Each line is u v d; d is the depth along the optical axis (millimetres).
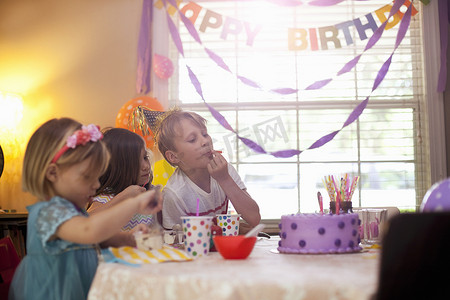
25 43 3654
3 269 1460
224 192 1760
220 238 1071
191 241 1170
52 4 3674
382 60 3582
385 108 3562
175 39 3412
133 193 1527
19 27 3670
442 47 3477
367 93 3574
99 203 1664
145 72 3504
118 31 3629
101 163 1175
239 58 3613
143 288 852
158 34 3549
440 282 649
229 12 3617
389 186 3531
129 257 1041
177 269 920
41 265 1155
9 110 3379
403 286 667
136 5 3643
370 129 3564
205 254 1174
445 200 963
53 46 3641
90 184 1171
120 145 1692
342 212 1358
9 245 1525
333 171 3549
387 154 3547
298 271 873
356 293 743
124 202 1090
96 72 3604
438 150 3461
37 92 3611
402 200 3523
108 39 3625
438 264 649
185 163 1729
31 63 3635
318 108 3584
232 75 3613
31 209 1174
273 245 1429
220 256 1156
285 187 3553
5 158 3406
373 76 3590
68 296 1129
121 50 3613
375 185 3535
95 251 1242
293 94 3598
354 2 3586
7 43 3660
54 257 1146
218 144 3576
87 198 1217
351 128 3561
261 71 3600
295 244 1179
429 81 3500
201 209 1725
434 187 1020
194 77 3395
